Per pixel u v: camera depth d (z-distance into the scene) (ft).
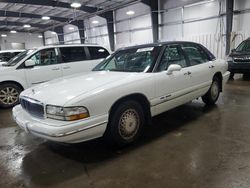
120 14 51.47
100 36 59.31
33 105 9.10
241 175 7.40
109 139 9.37
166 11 41.65
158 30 43.39
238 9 31.99
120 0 43.52
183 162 8.42
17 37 81.51
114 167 8.36
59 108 8.05
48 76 19.26
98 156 9.27
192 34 38.32
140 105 10.25
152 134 11.25
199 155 8.87
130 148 9.83
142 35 46.88
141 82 9.88
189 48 13.39
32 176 8.07
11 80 17.81
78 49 21.01
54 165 8.77
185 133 11.16
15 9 49.03
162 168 8.11
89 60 21.30
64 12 53.42
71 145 10.42
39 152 9.97
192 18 37.78
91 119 8.28
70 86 9.52
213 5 34.60
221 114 13.80
